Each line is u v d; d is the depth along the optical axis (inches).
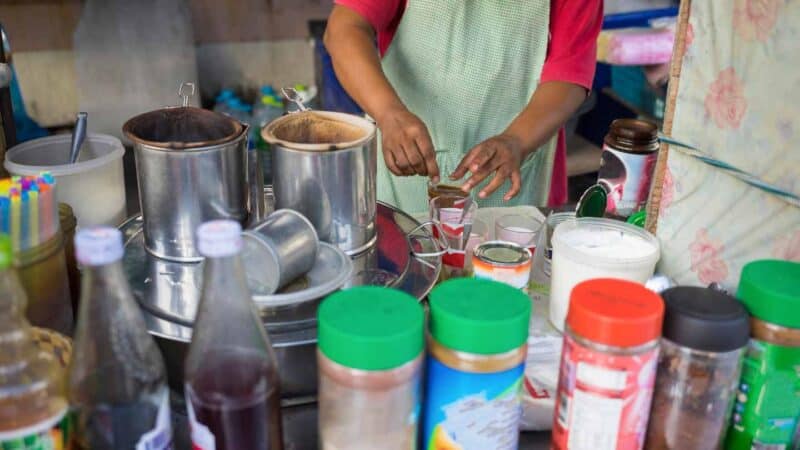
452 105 60.4
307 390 32.2
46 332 27.9
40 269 30.9
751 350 27.4
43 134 103.7
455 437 26.3
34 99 104.3
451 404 25.9
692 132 38.7
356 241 38.1
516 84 60.1
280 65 117.3
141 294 33.7
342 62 52.3
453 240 41.9
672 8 96.0
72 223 36.9
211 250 23.2
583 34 58.1
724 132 36.3
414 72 60.0
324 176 35.9
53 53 102.7
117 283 24.8
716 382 26.5
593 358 24.9
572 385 25.9
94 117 103.5
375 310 25.1
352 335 23.5
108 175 44.3
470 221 43.3
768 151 33.7
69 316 33.7
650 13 95.2
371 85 50.3
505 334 24.7
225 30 112.7
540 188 66.1
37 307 31.2
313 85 119.4
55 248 31.8
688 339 26.0
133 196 85.9
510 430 26.6
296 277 33.5
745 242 35.9
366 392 24.0
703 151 37.9
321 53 106.7
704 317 25.8
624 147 49.4
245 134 37.7
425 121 61.4
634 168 49.5
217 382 25.0
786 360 26.8
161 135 38.3
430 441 27.1
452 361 25.2
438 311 25.2
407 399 25.0
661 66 89.6
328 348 24.2
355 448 25.1
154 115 37.6
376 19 55.9
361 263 37.5
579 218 40.3
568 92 56.4
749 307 27.3
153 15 100.7
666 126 40.4
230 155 36.2
